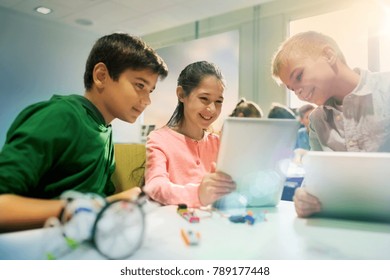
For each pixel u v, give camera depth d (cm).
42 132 53
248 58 311
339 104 137
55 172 59
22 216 44
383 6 247
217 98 102
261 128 57
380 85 127
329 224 55
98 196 51
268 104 295
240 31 318
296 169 84
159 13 317
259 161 61
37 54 349
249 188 64
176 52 352
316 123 140
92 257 39
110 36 74
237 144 58
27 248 40
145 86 73
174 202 68
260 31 305
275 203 68
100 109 73
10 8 320
